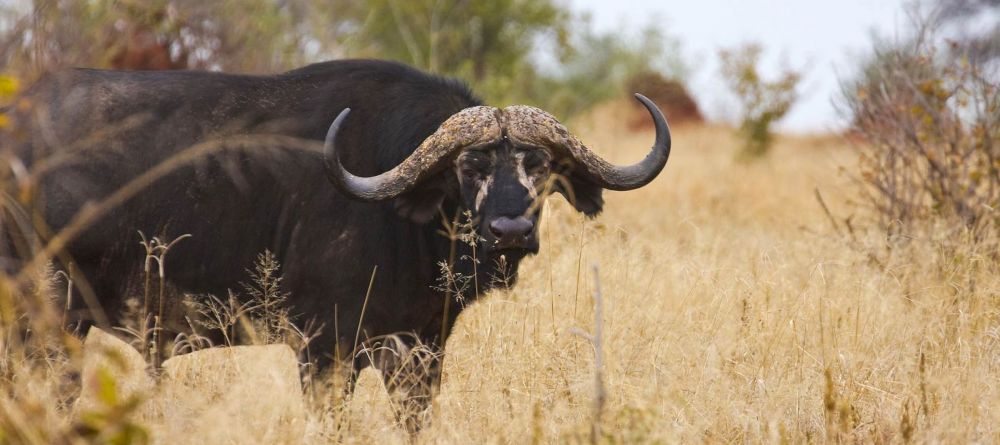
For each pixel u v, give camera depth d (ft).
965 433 53.47
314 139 62.08
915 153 90.79
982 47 94.43
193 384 59.11
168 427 50.26
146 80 62.08
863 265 80.48
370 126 62.54
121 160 59.88
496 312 69.51
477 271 62.39
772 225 116.26
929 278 78.23
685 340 66.18
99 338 64.13
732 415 56.65
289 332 61.31
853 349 65.51
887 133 92.07
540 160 59.47
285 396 54.49
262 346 64.13
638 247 83.05
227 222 61.05
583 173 61.82
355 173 61.82
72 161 59.00
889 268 77.20
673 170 171.94
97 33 114.21
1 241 58.23
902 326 69.72
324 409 57.00
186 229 60.64
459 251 62.23
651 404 52.75
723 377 59.11
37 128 59.26
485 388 58.70
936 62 93.35
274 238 61.57
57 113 59.98
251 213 61.31
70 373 56.65
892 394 60.08
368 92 63.36
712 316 69.62
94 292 60.49
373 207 60.70
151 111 60.95
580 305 71.15
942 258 80.23
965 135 88.99
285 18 144.87
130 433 39.65
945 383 58.34
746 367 62.59
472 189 58.70
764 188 153.07
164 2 129.49
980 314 70.08
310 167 61.41
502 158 58.65
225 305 62.23
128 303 61.11
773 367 62.80
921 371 57.57
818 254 83.05
